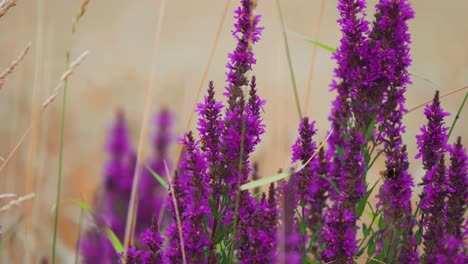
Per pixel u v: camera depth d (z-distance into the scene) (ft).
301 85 14.11
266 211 6.11
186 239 6.18
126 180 7.22
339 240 6.17
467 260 6.01
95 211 6.92
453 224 6.27
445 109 13.32
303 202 6.30
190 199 6.24
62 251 7.38
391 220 6.26
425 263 6.28
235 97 6.28
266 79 11.49
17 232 6.61
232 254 6.14
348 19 6.48
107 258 6.94
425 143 6.37
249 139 6.20
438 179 6.28
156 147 7.44
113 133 7.43
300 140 6.38
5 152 8.32
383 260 6.27
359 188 6.29
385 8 6.45
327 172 6.33
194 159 6.19
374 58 6.46
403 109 6.46
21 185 7.80
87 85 12.56
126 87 12.62
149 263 6.20
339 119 6.48
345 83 6.50
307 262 6.12
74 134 10.65
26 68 11.02
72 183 8.75
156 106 10.48
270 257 6.10
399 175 6.30
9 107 8.72
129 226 6.23
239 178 6.12
